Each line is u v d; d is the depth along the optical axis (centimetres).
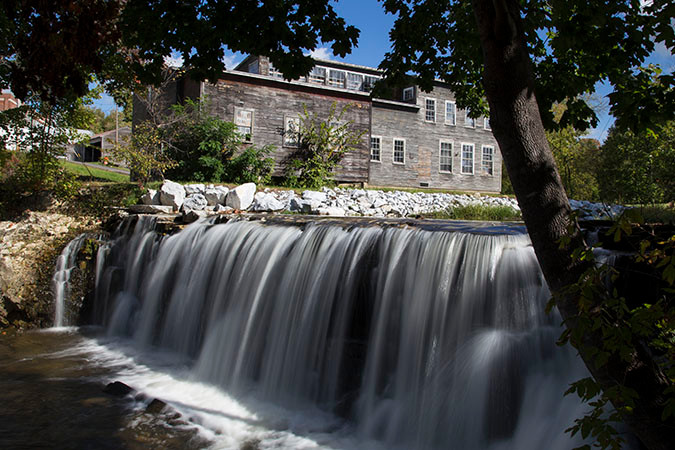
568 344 418
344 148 2111
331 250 615
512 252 471
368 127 2283
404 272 538
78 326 908
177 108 1655
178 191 1138
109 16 417
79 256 948
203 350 693
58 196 1168
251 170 1741
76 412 519
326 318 584
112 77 1139
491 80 256
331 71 2664
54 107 1188
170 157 1622
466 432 444
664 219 602
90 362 704
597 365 229
